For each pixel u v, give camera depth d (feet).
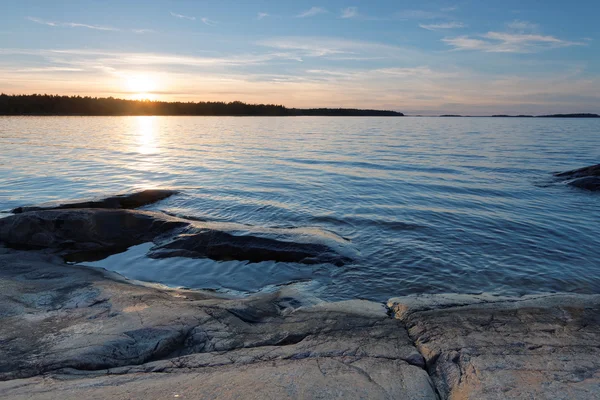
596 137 143.02
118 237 28.04
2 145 96.89
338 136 140.05
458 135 149.59
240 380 10.70
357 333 14.15
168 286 21.97
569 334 13.66
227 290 21.45
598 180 46.09
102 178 54.49
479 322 14.73
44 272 22.30
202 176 55.42
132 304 16.83
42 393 10.14
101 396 9.93
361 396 10.03
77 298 17.84
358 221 32.91
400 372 11.30
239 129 183.52
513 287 20.92
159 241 27.66
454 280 21.77
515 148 95.91
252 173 57.47
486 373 11.18
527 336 13.51
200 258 25.13
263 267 23.90
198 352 13.16
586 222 32.45
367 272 22.84
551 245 27.04
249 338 13.89
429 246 26.91
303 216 34.63
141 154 81.82
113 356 12.55
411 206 37.70
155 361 12.23
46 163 67.87
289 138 128.47
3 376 11.37
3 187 48.01
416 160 71.31
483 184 48.73
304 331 14.40
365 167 63.00
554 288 20.79
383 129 196.75
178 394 10.00
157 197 41.14
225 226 27.84
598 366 11.46
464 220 32.96
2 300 17.57
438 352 12.62
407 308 16.42
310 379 10.77
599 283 21.31
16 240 27.68
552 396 10.03
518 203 39.06
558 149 93.81
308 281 22.03
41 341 13.44
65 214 28.63
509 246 26.86
